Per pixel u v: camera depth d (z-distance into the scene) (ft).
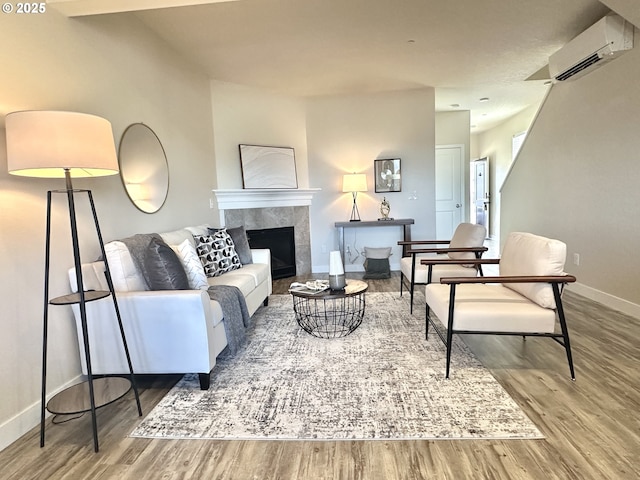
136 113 10.04
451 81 16.17
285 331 10.24
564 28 11.22
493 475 4.78
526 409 6.16
